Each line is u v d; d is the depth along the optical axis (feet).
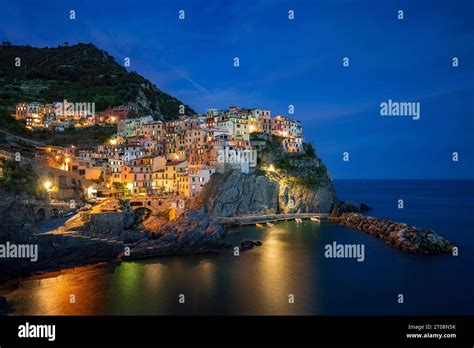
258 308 167.63
